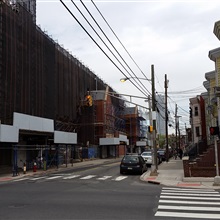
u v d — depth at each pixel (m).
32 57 37.81
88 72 63.19
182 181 20.38
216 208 10.85
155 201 12.32
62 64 49.19
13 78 33.25
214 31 28.11
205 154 22.77
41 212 10.01
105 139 62.47
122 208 10.70
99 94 64.56
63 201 12.25
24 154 34.94
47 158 34.84
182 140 104.81
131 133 84.31
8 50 32.62
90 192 15.16
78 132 55.31
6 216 9.41
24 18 36.56
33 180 22.66
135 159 26.97
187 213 9.95
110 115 67.44
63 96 48.94
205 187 17.59
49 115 41.69
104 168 34.97
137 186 18.20
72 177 24.44
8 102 31.98
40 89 39.38
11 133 27.45
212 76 33.66
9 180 23.50
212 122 34.34
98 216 9.38
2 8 32.00
